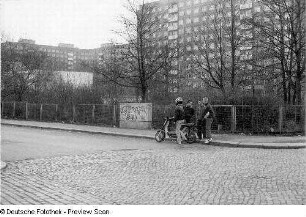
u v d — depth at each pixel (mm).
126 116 24547
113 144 16141
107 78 30500
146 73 30094
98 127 24938
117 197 7066
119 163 11094
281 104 20453
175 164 10906
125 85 30812
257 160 11680
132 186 8008
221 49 33969
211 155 12836
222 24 35094
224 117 20484
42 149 14203
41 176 9094
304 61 27625
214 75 35094
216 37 35531
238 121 20250
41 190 7562
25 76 39594
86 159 11844
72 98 30969
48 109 31703
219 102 20828
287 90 28875
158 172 9641
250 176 9023
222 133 20219
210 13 42250
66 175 9250
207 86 34062
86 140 17719
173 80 36531
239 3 35781
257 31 29219
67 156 12461
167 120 17125
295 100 27922
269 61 30141
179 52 33594
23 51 41000
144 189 7727
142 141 17562
